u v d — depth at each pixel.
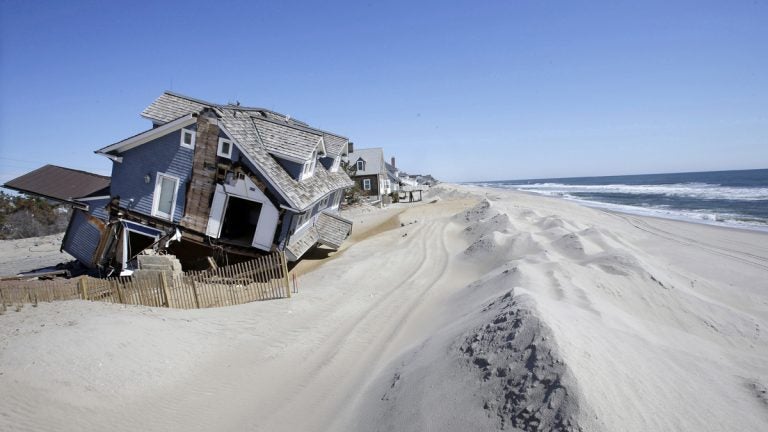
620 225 33.91
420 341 9.59
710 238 28.33
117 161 19.45
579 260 16.47
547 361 5.67
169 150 19.17
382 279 17.06
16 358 8.34
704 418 5.40
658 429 4.92
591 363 5.81
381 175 63.41
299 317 12.38
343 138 32.19
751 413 5.82
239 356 9.84
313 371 9.09
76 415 7.14
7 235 39.75
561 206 46.50
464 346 7.25
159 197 19.38
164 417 7.45
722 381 6.88
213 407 7.80
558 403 5.04
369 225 36.41
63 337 9.26
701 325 11.32
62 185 21.47
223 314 12.45
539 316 6.75
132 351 9.21
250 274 15.19
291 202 18.73
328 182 26.73
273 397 8.10
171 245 20.00
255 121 22.08
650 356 7.14
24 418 6.84
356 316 12.52
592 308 9.63
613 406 5.05
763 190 70.88
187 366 9.20
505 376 5.91
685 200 60.59
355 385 8.31
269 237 19.16
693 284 15.08
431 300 14.01
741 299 14.14
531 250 18.45
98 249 19.38
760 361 8.80
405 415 6.23
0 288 12.62
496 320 7.50
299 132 21.94
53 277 18.42
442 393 6.30
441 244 24.41
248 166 18.91
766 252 23.44
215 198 19.09
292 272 20.80
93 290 14.31
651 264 15.78
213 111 18.59
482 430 5.30
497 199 53.94
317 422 7.12
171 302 13.59
